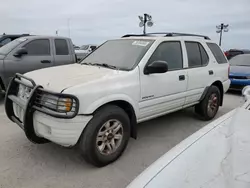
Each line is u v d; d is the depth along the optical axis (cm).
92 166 306
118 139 315
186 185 126
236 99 745
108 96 292
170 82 383
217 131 185
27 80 313
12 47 607
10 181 269
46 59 640
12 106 340
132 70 332
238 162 139
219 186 121
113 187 265
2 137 384
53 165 306
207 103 480
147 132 430
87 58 422
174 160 154
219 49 532
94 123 280
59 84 279
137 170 300
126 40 414
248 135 171
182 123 482
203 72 457
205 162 144
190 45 443
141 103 341
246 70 838
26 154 331
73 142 273
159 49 377
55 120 267
